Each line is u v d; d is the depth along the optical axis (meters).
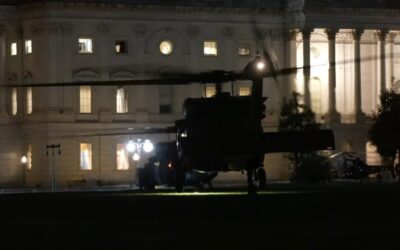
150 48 146.25
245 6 148.50
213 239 34.78
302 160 124.25
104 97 143.88
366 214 45.34
